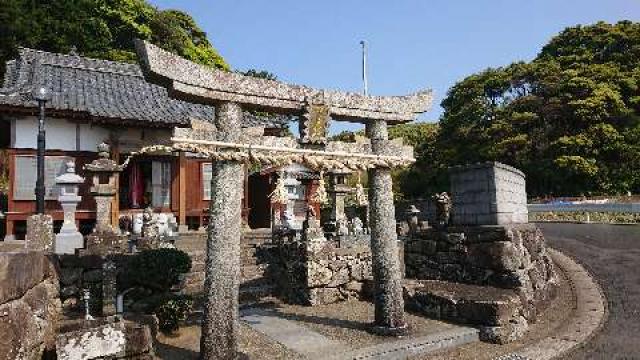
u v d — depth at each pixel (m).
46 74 17.97
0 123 16.39
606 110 29.55
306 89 7.03
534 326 8.27
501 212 10.02
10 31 22.34
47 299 4.71
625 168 28.22
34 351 4.04
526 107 32.34
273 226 15.55
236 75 6.30
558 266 12.53
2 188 19.58
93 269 8.58
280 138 6.71
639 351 6.71
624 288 10.07
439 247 10.89
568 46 37.12
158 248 8.96
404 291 9.15
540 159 29.64
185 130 5.82
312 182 18.22
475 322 7.69
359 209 19.08
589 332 7.68
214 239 6.00
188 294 9.06
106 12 29.45
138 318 6.96
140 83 20.41
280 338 7.24
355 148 7.57
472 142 33.69
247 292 10.38
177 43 33.09
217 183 6.13
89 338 4.56
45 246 8.39
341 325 8.03
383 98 7.91
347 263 10.59
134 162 17.97
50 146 16.11
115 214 16.38
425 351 6.81
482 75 37.28
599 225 18.58
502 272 9.20
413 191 35.66
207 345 5.81
